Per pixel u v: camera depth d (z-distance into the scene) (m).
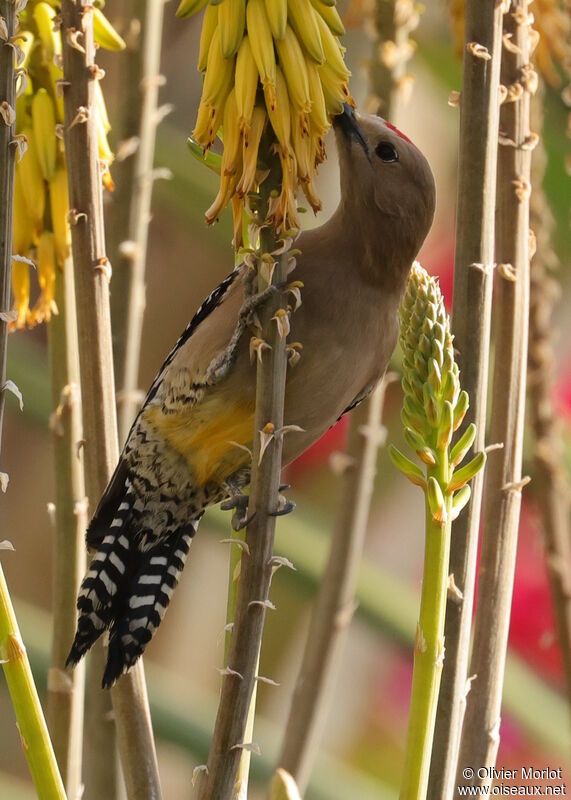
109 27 7.04
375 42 9.30
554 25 8.77
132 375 8.01
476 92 6.12
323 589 9.12
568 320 12.46
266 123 5.47
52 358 7.12
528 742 13.07
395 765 16.09
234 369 7.26
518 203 6.61
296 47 5.39
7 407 13.28
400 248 7.48
